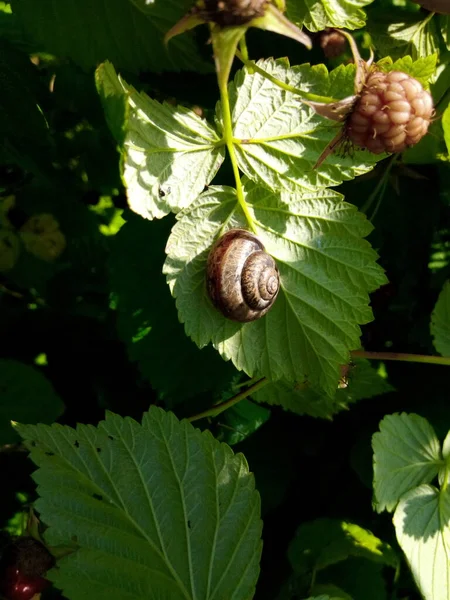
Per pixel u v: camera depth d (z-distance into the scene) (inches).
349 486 6.4
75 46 5.3
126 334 5.4
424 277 6.7
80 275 5.9
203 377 5.5
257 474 6.2
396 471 5.8
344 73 4.9
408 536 5.6
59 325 6.0
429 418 6.4
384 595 5.7
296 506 6.3
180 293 4.9
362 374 6.1
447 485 5.9
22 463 5.6
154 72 5.5
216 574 5.0
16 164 5.7
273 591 6.0
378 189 6.3
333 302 5.2
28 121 5.6
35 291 6.0
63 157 5.8
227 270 4.8
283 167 5.0
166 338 5.5
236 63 5.6
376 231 6.6
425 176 6.6
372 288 5.1
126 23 5.1
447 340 6.2
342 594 5.5
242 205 5.1
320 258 5.2
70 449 4.8
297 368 5.2
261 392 6.0
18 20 5.2
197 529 5.0
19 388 5.0
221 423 6.0
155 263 5.5
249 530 5.1
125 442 4.9
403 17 6.1
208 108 5.6
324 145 5.0
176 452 5.0
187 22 3.9
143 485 4.9
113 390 5.9
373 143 4.6
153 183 4.7
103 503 4.8
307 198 5.1
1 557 5.1
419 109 4.5
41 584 5.1
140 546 4.9
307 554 5.8
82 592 4.7
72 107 5.7
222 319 5.0
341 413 6.5
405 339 6.7
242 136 5.0
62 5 5.1
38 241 5.8
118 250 5.5
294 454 6.4
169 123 4.8
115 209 6.1
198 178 4.9
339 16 5.0
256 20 3.8
